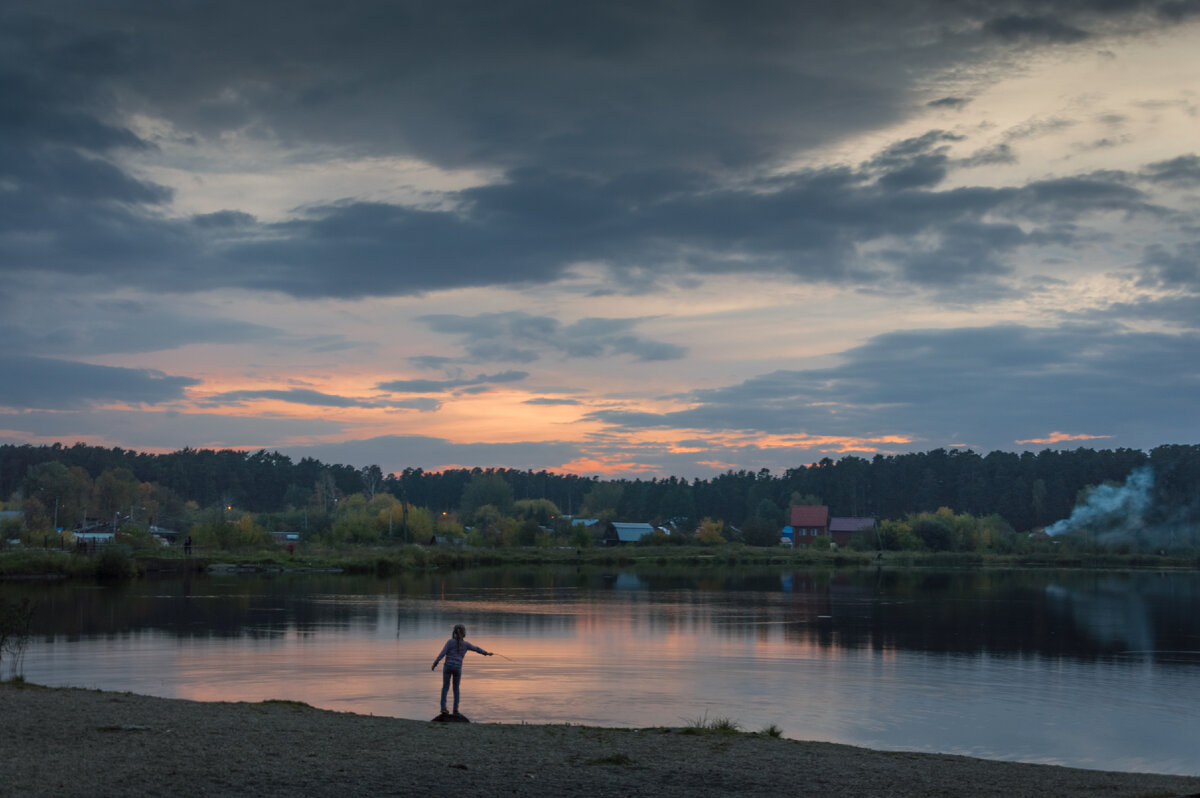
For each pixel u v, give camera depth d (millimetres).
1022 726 27625
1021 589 83750
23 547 102562
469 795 13844
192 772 14234
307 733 18344
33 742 15820
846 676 35188
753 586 85000
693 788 15109
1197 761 24000
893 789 15672
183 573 91688
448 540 161250
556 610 59531
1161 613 61094
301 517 191375
